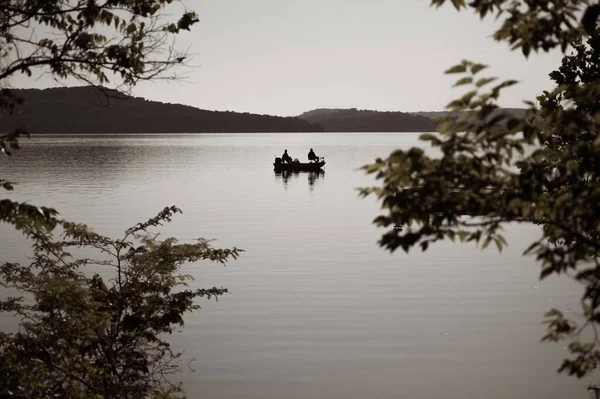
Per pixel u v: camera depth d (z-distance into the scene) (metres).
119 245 10.72
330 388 13.77
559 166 5.36
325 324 17.81
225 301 19.94
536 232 33.78
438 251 28.16
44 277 9.42
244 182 66.25
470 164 4.68
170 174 76.12
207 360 15.12
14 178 68.31
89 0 7.38
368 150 150.88
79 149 148.75
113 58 7.46
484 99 4.56
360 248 29.08
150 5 7.60
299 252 28.06
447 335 17.00
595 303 4.85
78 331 8.95
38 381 8.26
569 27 4.55
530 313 18.86
